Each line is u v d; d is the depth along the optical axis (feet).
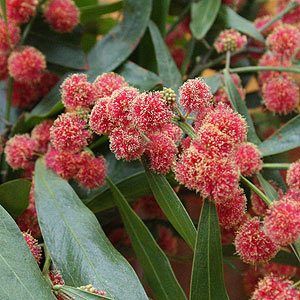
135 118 0.50
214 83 0.67
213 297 0.53
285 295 0.51
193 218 0.66
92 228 0.55
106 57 0.71
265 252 0.53
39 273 0.48
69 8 0.70
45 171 0.59
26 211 0.61
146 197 0.68
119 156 0.52
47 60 0.72
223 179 0.50
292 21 0.75
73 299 0.49
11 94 0.71
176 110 0.52
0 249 0.49
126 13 0.72
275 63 0.70
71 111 0.58
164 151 0.53
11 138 0.65
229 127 0.50
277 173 0.63
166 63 0.69
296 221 0.51
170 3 0.79
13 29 0.68
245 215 0.55
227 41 0.69
